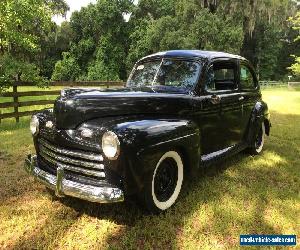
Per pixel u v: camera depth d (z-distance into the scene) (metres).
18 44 10.40
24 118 10.91
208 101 4.70
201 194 4.54
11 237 3.54
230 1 39.56
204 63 4.77
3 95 9.80
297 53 71.19
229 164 5.94
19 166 5.68
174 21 41.94
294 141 8.00
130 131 3.44
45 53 52.53
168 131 3.77
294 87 41.19
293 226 3.85
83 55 57.25
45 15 10.76
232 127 5.46
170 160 4.01
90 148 3.54
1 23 9.95
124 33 56.78
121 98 3.88
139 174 3.50
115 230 3.68
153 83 4.94
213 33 38.28
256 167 5.84
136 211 4.04
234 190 4.73
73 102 3.72
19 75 10.62
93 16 56.50
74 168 3.66
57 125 3.80
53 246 3.38
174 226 3.78
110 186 3.48
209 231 3.70
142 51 51.12
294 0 43.47
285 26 45.28
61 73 55.03
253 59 64.44
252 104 6.10
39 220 3.87
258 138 6.61
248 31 43.94
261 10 39.09
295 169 5.77
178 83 4.72
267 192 4.70
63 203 4.25
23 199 4.39
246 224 3.84
